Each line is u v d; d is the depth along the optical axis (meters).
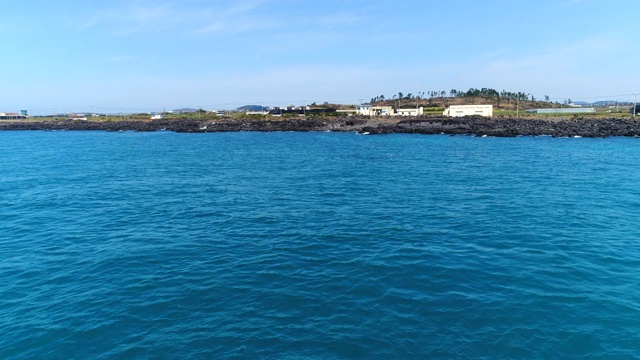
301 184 39.16
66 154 70.81
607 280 15.87
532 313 13.43
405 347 11.70
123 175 45.47
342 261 18.20
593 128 104.50
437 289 15.24
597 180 39.06
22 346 11.91
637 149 70.56
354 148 80.19
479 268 17.17
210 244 20.78
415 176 43.56
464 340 12.02
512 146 79.62
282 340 12.08
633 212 26.45
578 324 12.77
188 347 11.80
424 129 121.00
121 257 18.91
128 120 195.12
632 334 12.21
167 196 33.50
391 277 16.36
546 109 180.50
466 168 49.34
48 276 16.77
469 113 150.38
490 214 26.36
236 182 40.56
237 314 13.57
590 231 22.27
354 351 11.55
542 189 34.78
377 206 29.22
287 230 23.25
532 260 18.02
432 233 22.31
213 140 109.06
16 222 25.33
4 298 14.81
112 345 11.94
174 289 15.44
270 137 119.94
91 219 26.00
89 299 14.68
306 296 14.77
